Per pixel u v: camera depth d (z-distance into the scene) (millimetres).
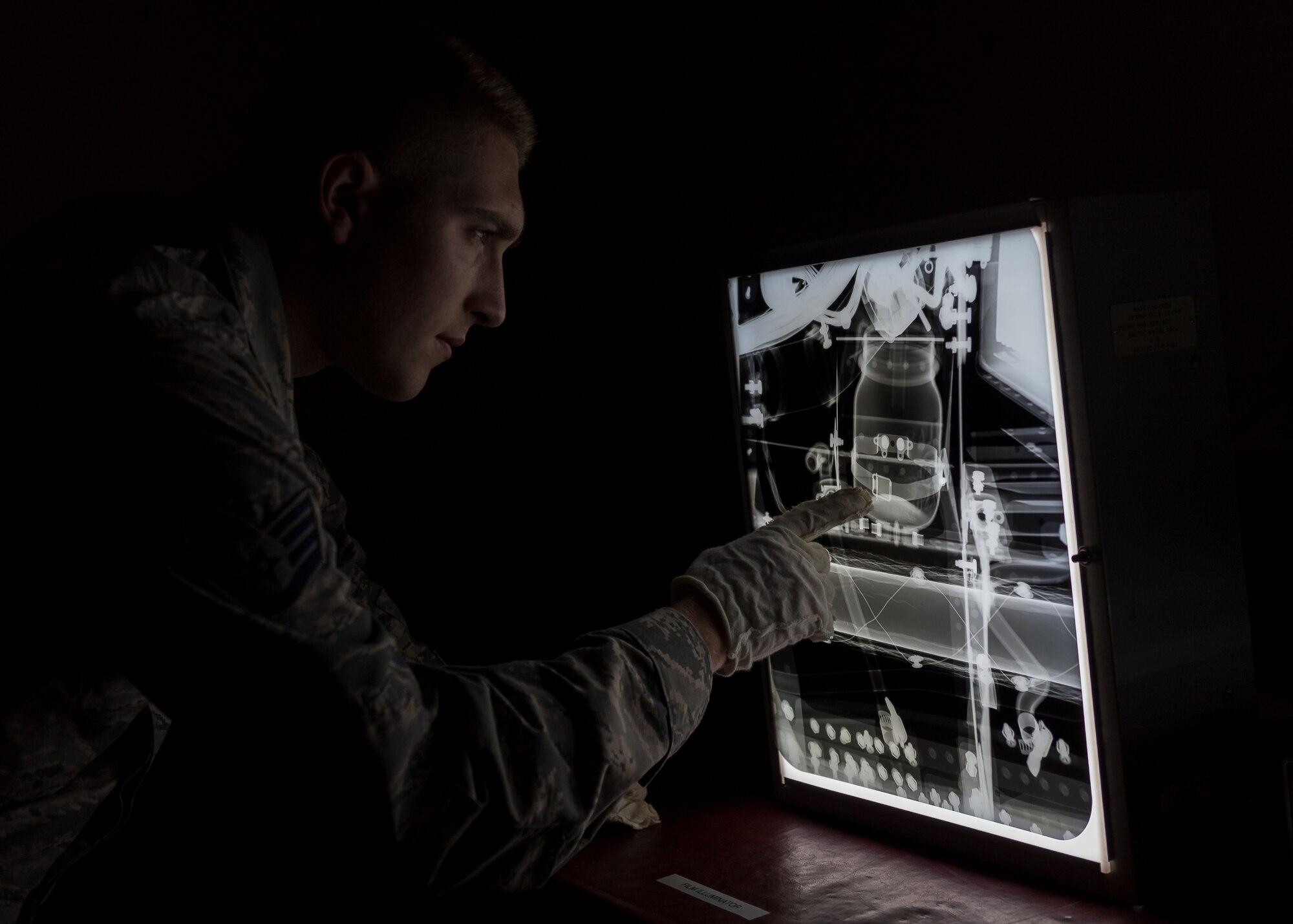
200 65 1688
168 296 627
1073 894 921
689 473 1739
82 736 708
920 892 947
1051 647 909
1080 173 1259
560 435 1921
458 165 761
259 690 576
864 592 1064
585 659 691
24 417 600
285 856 1153
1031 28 1284
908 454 999
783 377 1112
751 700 1349
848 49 1491
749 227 1660
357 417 1776
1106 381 856
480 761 609
